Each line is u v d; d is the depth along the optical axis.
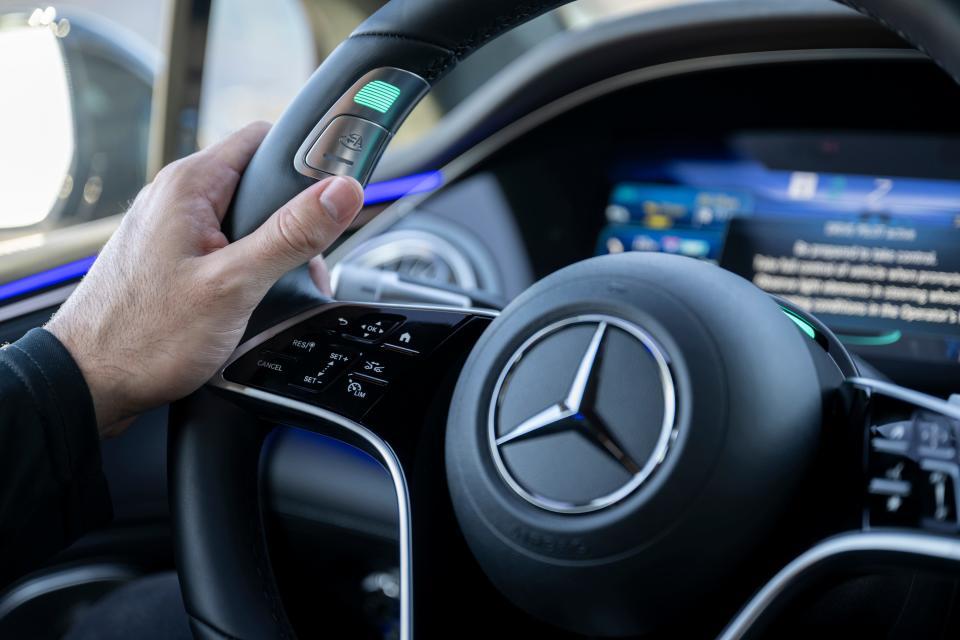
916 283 1.19
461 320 0.62
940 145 1.22
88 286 0.62
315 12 1.77
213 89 1.64
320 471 0.62
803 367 0.49
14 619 0.98
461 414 0.52
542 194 1.37
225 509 0.61
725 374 0.46
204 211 0.62
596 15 1.80
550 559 0.47
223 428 0.62
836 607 0.51
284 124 0.62
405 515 0.55
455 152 1.37
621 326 0.49
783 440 0.46
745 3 1.25
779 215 1.28
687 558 0.46
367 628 0.67
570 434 0.48
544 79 1.31
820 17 1.21
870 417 0.48
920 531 0.43
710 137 1.32
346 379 0.60
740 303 0.49
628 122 1.35
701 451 0.45
